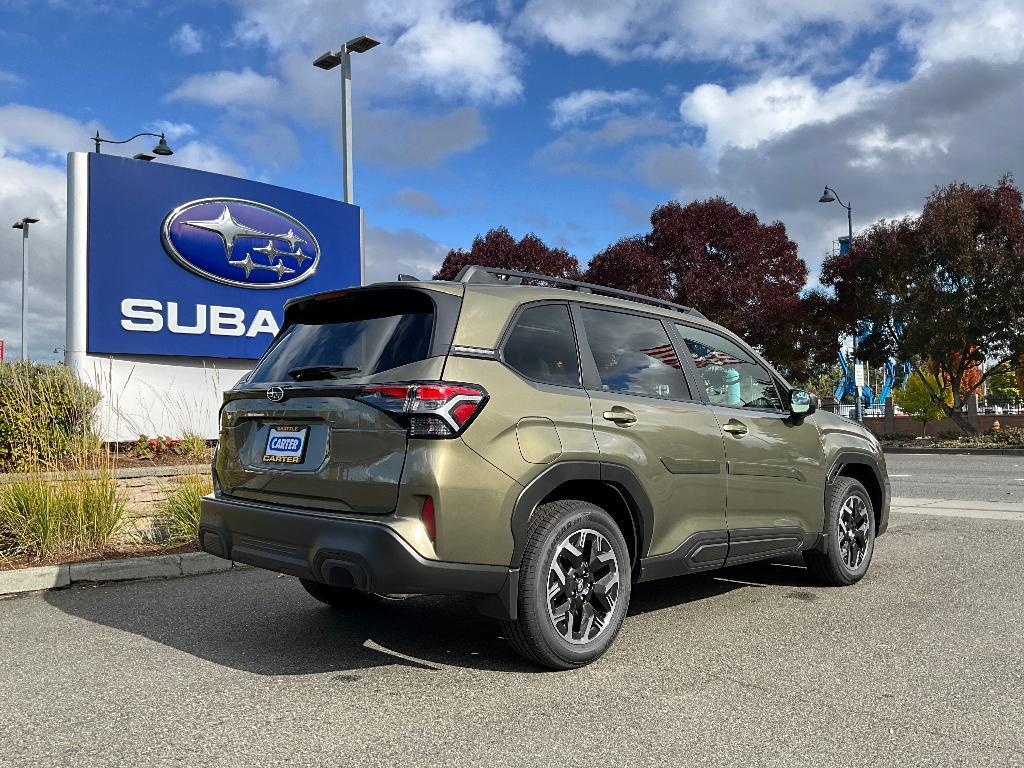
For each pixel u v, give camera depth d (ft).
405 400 11.88
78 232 32.99
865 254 84.58
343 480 12.30
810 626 15.83
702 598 18.29
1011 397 198.59
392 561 11.50
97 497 21.79
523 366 13.29
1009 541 25.18
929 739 10.35
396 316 13.20
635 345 15.53
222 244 36.58
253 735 10.41
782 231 91.76
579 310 14.83
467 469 11.94
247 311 37.42
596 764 9.61
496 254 101.50
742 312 87.20
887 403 101.19
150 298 34.45
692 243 87.97
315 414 12.77
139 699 11.72
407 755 9.83
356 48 47.03
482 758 9.75
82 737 10.33
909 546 24.49
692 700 11.73
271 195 38.60
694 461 15.35
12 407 24.50
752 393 18.01
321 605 17.56
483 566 12.10
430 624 15.98
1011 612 16.78
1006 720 10.97
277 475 13.24
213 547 14.28
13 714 11.11
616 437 13.96
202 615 16.67
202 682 12.48
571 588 13.15
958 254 78.07
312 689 12.16
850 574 19.44
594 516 13.44
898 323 84.43
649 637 15.08
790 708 11.42
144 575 20.08
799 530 18.02
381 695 11.91
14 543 20.84
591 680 12.62
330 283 40.83
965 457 70.03
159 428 34.50
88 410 26.30
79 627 15.72
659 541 14.74
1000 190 78.69
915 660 13.62
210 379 36.29
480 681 12.56
